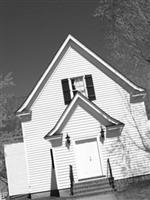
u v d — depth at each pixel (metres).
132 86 19.34
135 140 18.38
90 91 19.50
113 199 13.14
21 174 20.20
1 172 25.91
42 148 18.83
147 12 18.69
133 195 13.58
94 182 16.41
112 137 17.53
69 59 20.08
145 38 19.44
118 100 19.30
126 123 18.83
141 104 19.19
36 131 19.06
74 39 20.23
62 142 17.27
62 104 19.38
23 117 19.25
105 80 19.66
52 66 19.92
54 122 19.12
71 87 19.64
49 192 18.20
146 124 18.80
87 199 14.08
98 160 17.27
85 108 17.64
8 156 20.53
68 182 16.80
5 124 29.14
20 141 21.80
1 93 29.12
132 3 18.86
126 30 19.77
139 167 17.67
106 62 19.77
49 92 19.59
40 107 19.38
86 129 17.45
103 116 17.48
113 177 16.80
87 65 19.94
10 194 19.86
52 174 18.47
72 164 16.98
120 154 17.50
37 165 18.61
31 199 17.52
